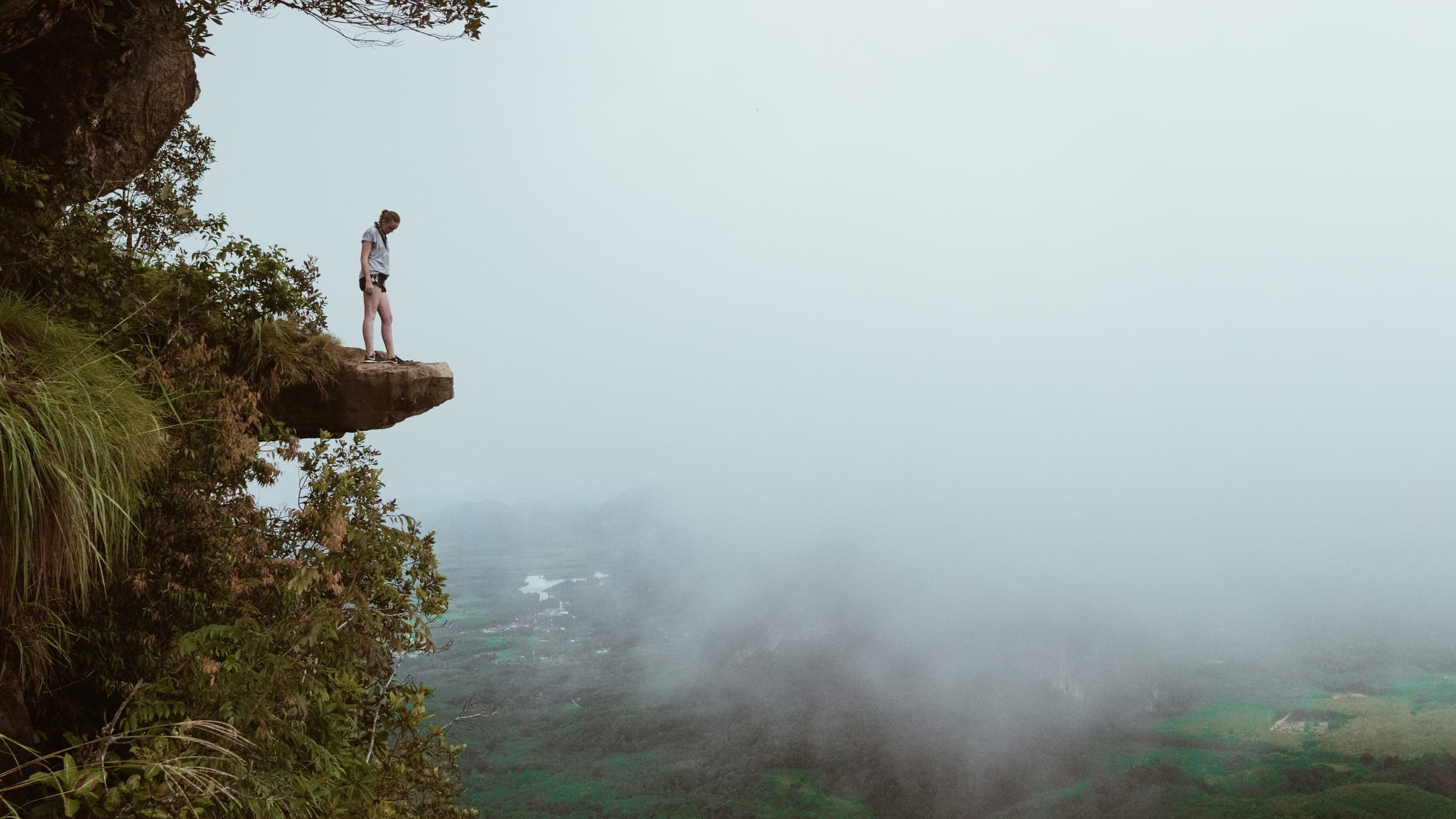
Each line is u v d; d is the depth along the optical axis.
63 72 5.43
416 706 5.09
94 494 3.31
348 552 5.42
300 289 6.99
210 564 5.07
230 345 6.24
